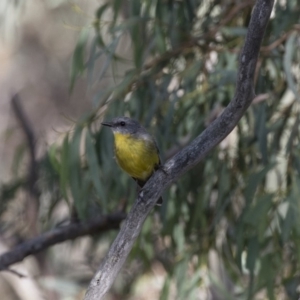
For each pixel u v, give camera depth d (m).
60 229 12.21
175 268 11.05
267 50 10.33
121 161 9.66
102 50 11.02
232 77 10.32
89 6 18.92
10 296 18.11
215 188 11.71
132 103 11.07
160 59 10.95
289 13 10.81
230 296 10.87
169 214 11.19
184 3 11.49
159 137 10.87
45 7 22.42
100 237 14.17
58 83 24.77
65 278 14.97
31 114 24.38
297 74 11.87
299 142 10.30
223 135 7.28
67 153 10.45
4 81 24.31
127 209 11.62
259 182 9.99
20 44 23.88
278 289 10.55
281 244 10.14
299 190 9.82
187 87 11.04
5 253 12.02
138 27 11.01
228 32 10.61
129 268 13.62
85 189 10.70
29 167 13.90
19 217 14.84
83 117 10.55
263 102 10.48
